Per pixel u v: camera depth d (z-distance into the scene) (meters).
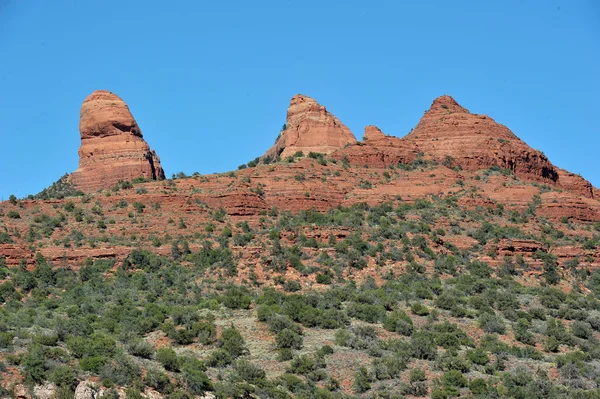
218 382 109.31
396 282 150.75
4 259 152.38
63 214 171.25
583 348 133.62
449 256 162.50
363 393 112.94
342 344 125.44
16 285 145.12
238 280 148.88
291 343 123.06
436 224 175.25
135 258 154.38
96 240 162.12
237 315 133.12
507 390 114.69
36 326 118.88
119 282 148.38
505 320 141.25
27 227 165.38
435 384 115.88
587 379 122.31
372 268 155.12
